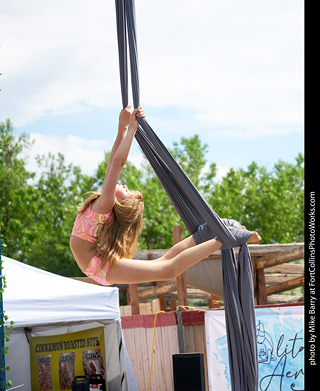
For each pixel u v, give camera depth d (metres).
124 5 4.93
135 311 12.13
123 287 13.09
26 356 10.90
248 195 35.47
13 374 10.72
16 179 33.41
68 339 10.24
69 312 8.34
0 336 5.63
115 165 4.84
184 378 7.55
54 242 33.31
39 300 8.12
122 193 5.10
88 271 5.05
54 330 10.48
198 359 7.54
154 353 11.30
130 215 4.97
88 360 9.87
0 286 5.72
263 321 9.98
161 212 33.31
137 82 4.91
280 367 9.74
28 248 32.62
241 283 5.02
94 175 37.34
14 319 7.87
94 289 8.72
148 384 11.01
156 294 13.22
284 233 34.12
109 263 4.90
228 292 5.03
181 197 5.09
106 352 9.53
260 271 12.57
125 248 4.98
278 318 9.91
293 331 9.78
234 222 5.10
